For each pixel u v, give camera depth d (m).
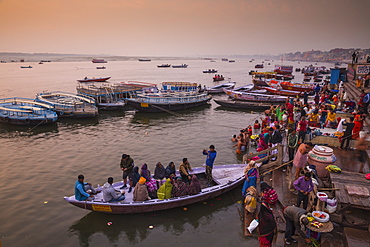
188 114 31.41
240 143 17.94
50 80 71.62
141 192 10.57
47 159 17.17
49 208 11.59
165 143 20.31
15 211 11.33
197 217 10.62
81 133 23.36
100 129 24.73
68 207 11.66
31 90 50.75
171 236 9.57
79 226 10.32
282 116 20.95
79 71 113.75
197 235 9.58
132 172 11.70
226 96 44.91
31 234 9.89
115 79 75.44
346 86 30.86
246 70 127.69
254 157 13.83
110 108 32.28
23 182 14.00
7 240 9.55
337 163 11.14
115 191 10.73
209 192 11.45
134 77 82.50
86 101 32.81
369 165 10.66
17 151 18.73
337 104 23.52
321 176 10.09
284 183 11.05
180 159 17.16
